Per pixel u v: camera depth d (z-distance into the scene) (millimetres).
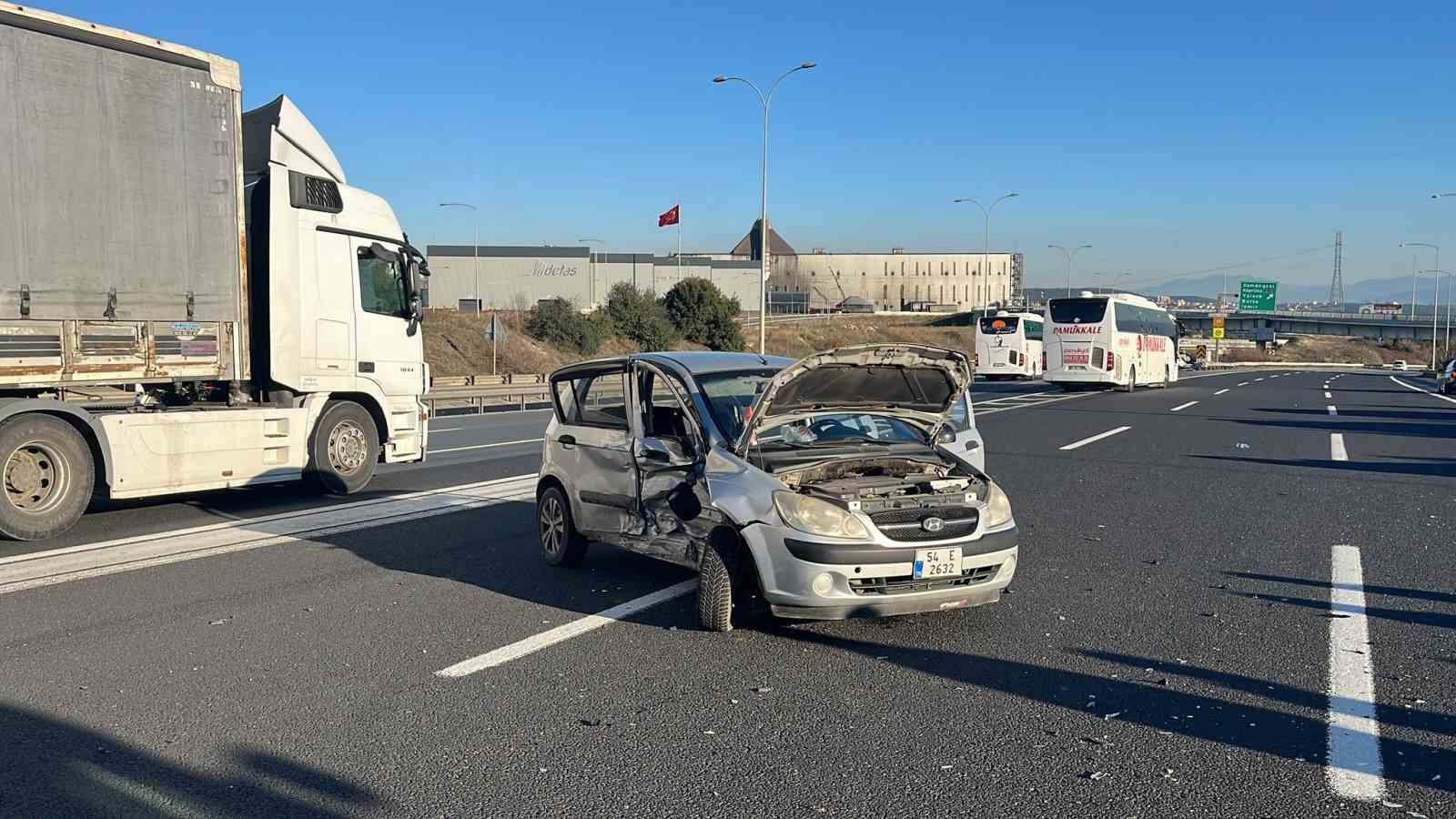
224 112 10188
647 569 7992
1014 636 6078
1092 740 4488
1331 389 40938
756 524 5945
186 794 4039
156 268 9633
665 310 67000
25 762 4355
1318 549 8383
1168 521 9719
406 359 12406
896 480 6422
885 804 3891
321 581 7555
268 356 10773
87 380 9164
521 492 11812
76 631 6293
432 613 6684
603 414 7727
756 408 6367
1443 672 5316
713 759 4324
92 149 9109
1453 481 12156
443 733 4637
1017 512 10227
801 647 5922
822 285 127125
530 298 91062
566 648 5922
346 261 11578
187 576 7723
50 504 9055
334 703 5043
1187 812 3791
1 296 8547
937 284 127062
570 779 4141
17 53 8570
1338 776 4078
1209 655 5660
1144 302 39250
